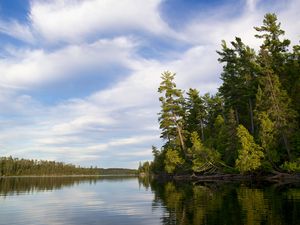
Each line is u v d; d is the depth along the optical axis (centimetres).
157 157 8962
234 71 5778
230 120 5200
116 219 1650
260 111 4569
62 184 6316
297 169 4119
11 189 4447
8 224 1552
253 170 4662
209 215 1633
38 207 2230
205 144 5688
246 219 1492
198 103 6981
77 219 1675
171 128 6297
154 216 1706
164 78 6284
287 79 5278
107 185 5728
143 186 4909
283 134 4288
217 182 4684
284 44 5341
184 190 3391
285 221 1430
